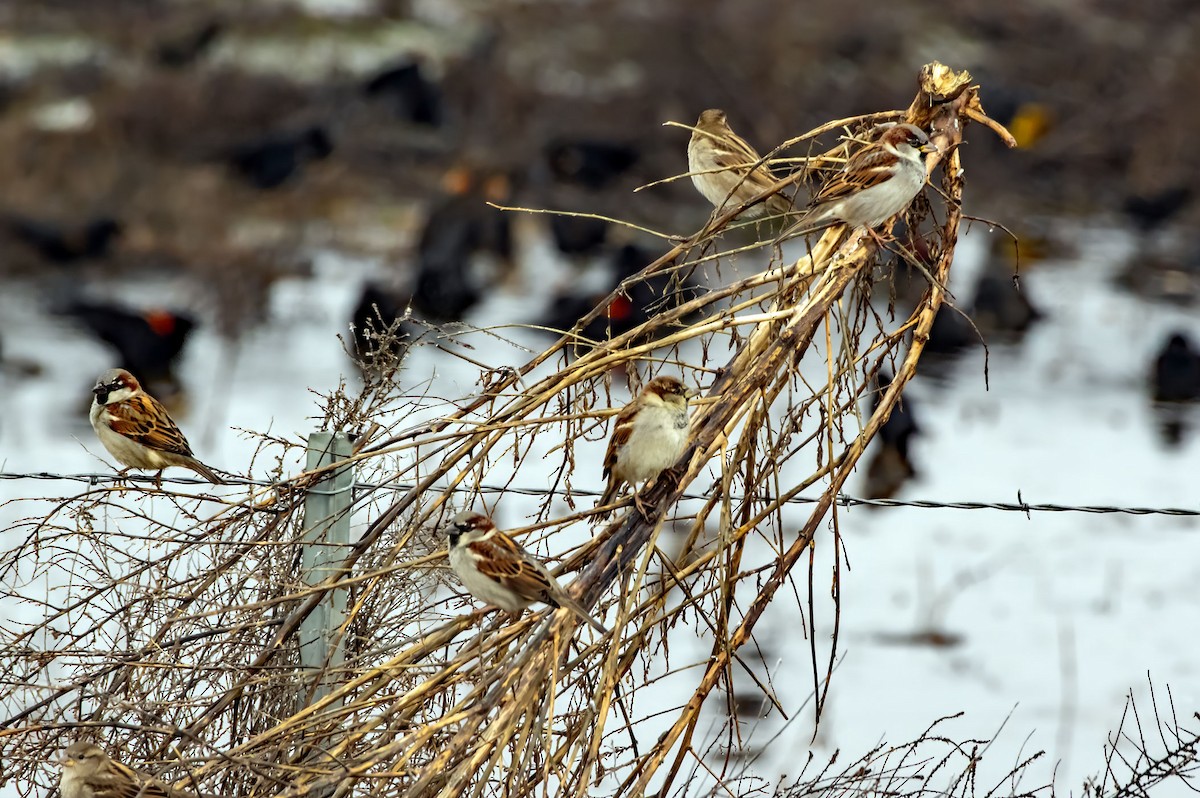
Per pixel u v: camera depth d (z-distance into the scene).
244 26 85.06
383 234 68.19
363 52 83.56
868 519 40.72
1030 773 24.84
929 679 29.89
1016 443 48.28
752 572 15.41
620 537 14.95
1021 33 93.88
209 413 45.09
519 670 13.62
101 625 16.06
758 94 80.00
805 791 16.62
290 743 14.36
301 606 15.73
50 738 15.34
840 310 16.03
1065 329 62.50
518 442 16.47
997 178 82.81
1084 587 36.03
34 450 39.78
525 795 14.16
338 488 16.44
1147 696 29.27
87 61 80.62
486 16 92.56
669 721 26.23
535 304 60.66
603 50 87.81
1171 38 95.06
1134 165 84.06
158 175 70.12
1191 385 53.47
